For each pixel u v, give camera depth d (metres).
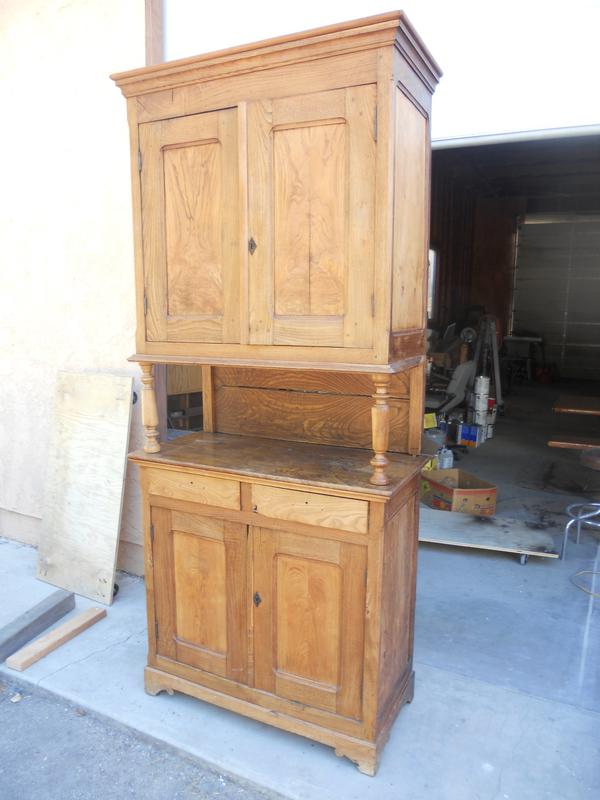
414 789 1.78
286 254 1.75
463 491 3.90
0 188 3.26
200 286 1.93
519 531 3.58
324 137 1.65
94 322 3.06
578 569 3.29
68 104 2.97
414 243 1.86
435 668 2.38
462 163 9.12
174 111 1.88
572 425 7.22
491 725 2.05
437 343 8.36
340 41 1.58
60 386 3.11
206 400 2.44
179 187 1.92
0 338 3.42
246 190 1.77
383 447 1.71
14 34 3.08
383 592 1.77
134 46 2.76
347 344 1.69
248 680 2.01
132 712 2.12
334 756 1.92
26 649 2.44
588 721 2.07
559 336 12.30
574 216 11.78
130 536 3.11
